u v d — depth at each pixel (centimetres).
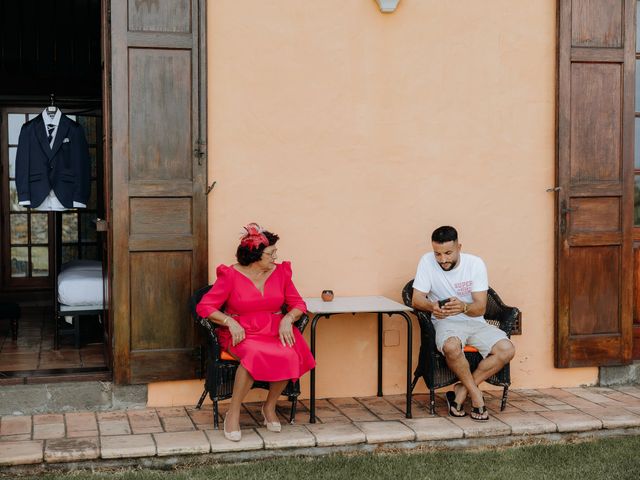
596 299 527
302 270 493
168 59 460
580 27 518
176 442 399
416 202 508
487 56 513
